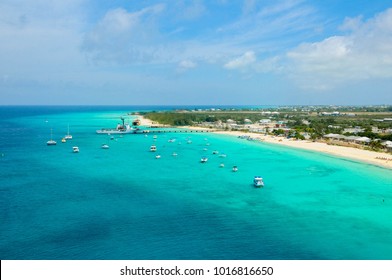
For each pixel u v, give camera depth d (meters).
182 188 93.38
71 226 65.06
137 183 98.62
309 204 79.94
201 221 68.19
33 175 108.00
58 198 82.88
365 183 100.25
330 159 140.38
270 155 152.12
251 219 69.62
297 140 199.25
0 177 104.69
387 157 141.00
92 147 176.38
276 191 91.19
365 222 68.56
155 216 70.81
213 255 54.19
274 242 59.06
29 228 63.94
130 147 177.88
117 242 58.38
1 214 71.25
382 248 57.34
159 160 139.12
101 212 72.94
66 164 127.88
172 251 55.38
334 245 58.22
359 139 180.38
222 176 109.31
